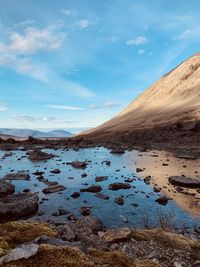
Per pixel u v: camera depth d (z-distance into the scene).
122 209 17.33
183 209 17.28
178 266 8.04
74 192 20.34
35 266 6.36
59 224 13.98
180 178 24.03
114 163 34.97
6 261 6.48
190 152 43.88
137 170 29.52
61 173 28.61
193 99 139.38
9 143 67.00
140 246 9.35
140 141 66.25
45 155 40.03
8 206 15.88
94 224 12.18
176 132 72.44
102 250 8.64
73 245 8.12
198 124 73.75
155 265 7.49
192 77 171.25
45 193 20.98
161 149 49.34
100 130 158.88
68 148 55.44
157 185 23.31
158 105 166.75
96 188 21.69
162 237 10.02
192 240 10.27
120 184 22.55
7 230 9.91
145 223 14.90
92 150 51.31
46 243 7.99
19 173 27.09
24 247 6.90
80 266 6.50
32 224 10.53
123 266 7.22
